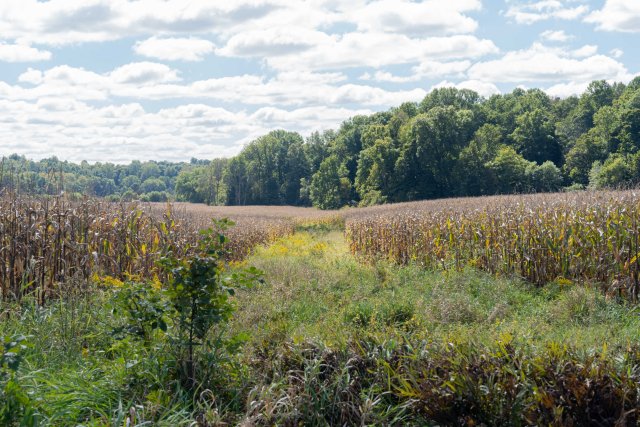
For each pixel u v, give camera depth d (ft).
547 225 37.40
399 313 24.53
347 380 15.01
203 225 51.78
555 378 13.43
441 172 248.32
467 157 246.06
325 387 14.89
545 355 14.79
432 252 46.14
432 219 50.62
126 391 15.24
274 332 19.76
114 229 34.17
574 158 264.31
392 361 15.97
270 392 14.52
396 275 38.29
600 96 343.87
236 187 401.08
